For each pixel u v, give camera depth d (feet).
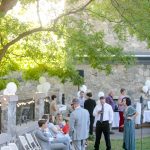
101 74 81.71
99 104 49.83
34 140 42.98
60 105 69.97
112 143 57.67
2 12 43.37
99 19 53.93
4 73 57.52
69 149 44.91
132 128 48.03
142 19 49.44
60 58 55.26
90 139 59.82
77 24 49.08
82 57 51.42
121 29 50.75
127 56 52.21
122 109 69.56
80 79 57.16
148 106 75.61
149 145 56.59
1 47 50.44
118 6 50.19
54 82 80.18
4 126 40.34
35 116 52.80
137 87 81.61
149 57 80.48
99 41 49.78
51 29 48.26
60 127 50.11
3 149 32.53
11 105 41.93
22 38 51.65
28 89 76.79
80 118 44.96
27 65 58.08
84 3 53.62
